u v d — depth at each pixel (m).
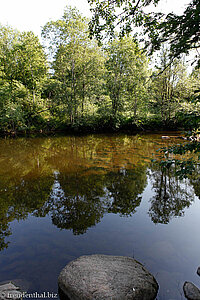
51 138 18.97
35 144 15.59
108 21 4.61
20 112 20.88
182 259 3.09
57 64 21.47
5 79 23.75
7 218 4.64
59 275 2.66
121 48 20.27
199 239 3.62
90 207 5.11
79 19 19.81
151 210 4.85
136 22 4.20
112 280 2.41
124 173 7.82
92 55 20.81
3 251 3.43
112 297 2.19
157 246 3.44
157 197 5.61
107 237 3.76
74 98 22.23
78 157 10.78
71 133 22.78
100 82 22.36
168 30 3.15
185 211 4.73
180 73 19.83
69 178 7.37
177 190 6.06
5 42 23.91
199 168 8.09
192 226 4.07
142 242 3.57
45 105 23.59
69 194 5.95
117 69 21.67
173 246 3.43
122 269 2.64
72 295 2.36
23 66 24.12
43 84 23.09
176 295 2.42
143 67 19.16
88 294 2.25
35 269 2.96
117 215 4.65
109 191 6.12
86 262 2.80
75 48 20.50
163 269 2.88
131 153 11.47
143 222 4.30
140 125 24.33
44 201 5.52
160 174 7.60
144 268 2.79
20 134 21.92
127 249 3.38
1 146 14.76
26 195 5.95
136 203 5.27
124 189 6.24
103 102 23.02
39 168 8.77
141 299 2.27
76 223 4.34
